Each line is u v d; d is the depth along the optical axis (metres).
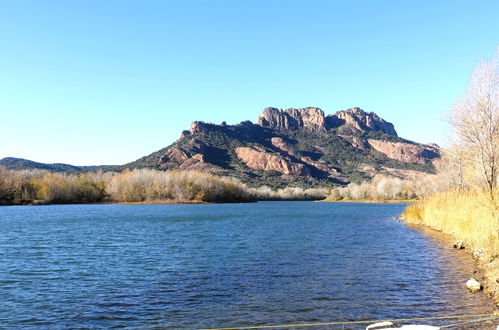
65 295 17.47
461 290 16.67
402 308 14.55
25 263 25.61
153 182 168.75
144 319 14.06
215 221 65.69
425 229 44.16
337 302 15.59
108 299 16.75
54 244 35.12
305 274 21.06
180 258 27.06
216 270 22.62
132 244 34.94
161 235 42.72
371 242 34.56
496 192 27.81
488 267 20.25
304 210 115.06
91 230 48.84
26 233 44.97
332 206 155.12
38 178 154.50
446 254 25.88
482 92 33.31
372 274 20.72
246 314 14.38
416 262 23.89
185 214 88.31
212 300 16.31
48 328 13.29
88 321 13.95
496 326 12.20
